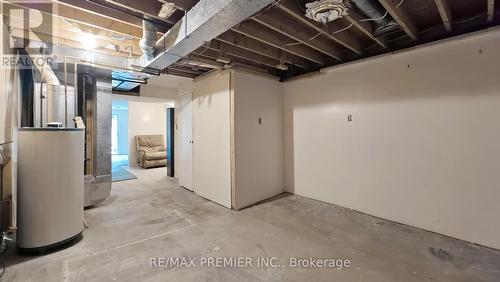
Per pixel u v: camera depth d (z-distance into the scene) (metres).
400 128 2.87
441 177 2.59
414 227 2.79
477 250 2.28
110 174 3.85
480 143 2.34
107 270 2.00
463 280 1.85
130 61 3.24
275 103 4.16
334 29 2.58
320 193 3.81
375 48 3.07
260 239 2.55
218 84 3.76
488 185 2.31
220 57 3.26
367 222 2.97
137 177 5.86
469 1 2.16
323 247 2.37
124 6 1.96
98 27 2.48
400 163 2.89
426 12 2.35
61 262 2.11
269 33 2.73
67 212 2.39
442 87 2.55
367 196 3.21
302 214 3.26
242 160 3.57
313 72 3.77
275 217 3.17
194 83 4.38
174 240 2.53
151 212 3.39
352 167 3.37
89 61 3.04
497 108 2.25
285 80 4.22
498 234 2.27
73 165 2.46
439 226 2.61
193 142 4.46
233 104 3.47
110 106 3.86
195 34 2.04
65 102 3.04
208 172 4.02
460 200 2.47
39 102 3.06
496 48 2.24
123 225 2.93
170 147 5.94
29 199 2.20
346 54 3.36
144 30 2.39
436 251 2.27
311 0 2.01
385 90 2.99
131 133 7.89
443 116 2.56
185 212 3.38
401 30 2.68
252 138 3.74
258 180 3.84
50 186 2.28
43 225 2.24
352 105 3.33
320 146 3.77
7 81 2.37
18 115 2.80
